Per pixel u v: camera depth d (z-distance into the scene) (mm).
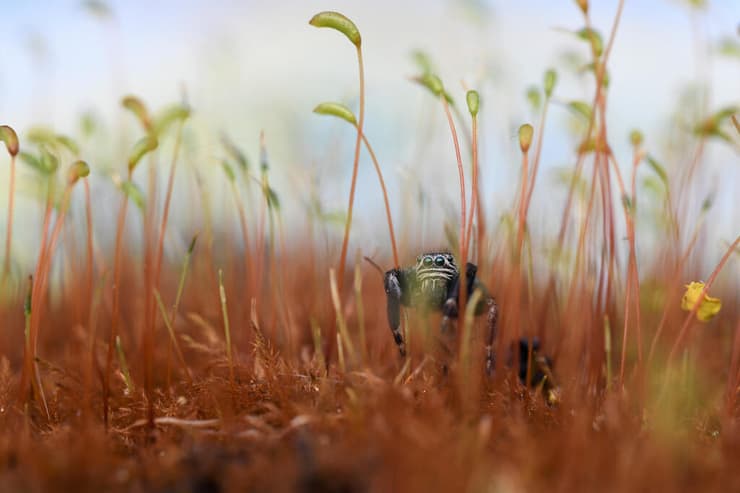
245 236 70
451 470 51
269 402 62
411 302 64
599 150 65
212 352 68
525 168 61
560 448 54
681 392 63
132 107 63
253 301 69
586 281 68
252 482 52
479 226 69
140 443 60
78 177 62
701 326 71
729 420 60
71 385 66
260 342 66
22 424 62
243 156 71
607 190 67
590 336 65
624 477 51
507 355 67
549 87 64
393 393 58
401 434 54
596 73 64
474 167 61
